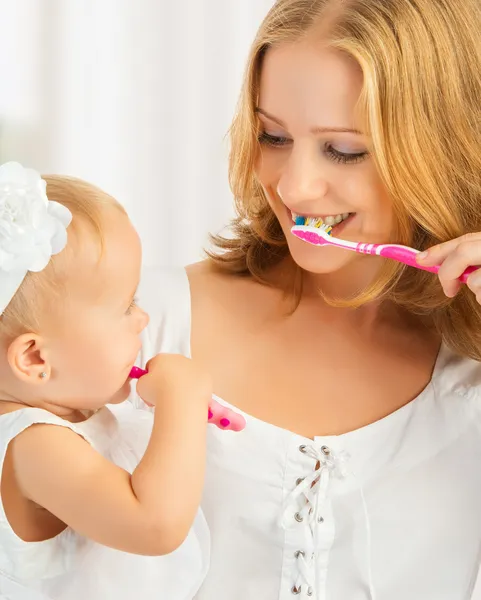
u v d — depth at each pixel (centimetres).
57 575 129
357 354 155
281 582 144
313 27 134
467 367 156
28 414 123
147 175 298
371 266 153
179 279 164
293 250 145
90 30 297
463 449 152
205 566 140
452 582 152
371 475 146
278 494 144
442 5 140
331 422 149
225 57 282
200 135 290
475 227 149
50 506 121
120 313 128
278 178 144
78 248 123
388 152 137
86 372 125
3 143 308
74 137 304
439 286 152
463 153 143
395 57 134
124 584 135
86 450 122
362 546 145
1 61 304
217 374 152
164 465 120
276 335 156
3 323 123
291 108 135
